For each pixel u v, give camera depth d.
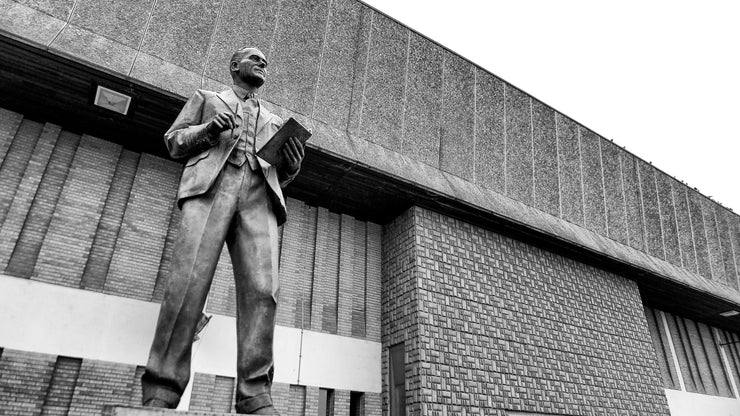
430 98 16.44
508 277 15.87
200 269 4.08
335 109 14.35
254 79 5.24
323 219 15.00
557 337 16.16
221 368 11.60
